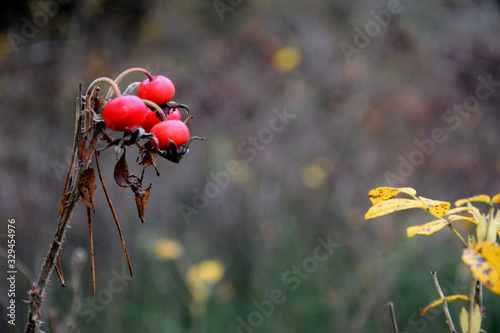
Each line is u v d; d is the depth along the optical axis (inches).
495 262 40.1
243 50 256.8
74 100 210.1
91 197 49.5
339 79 253.0
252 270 179.8
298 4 287.1
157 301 163.9
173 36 263.6
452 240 189.3
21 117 200.1
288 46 265.9
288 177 215.9
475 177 230.1
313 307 163.9
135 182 52.9
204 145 221.5
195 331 147.9
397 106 242.1
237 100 233.8
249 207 195.9
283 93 244.1
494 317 149.9
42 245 157.8
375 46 273.4
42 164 182.5
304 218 203.6
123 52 247.0
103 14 245.9
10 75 209.2
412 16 295.3
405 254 173.2
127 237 180.9
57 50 220.5
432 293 162.9
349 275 170.6
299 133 236.2
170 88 58.2
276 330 158.4
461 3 299.9
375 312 154.4
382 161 223.5
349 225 188.4
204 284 146.8
